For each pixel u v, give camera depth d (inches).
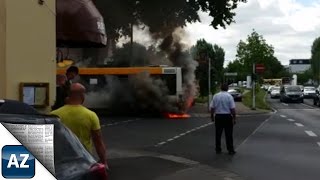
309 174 441.7
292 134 806.5
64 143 167.0
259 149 614.9
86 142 268.5
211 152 587.8
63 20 390.6
